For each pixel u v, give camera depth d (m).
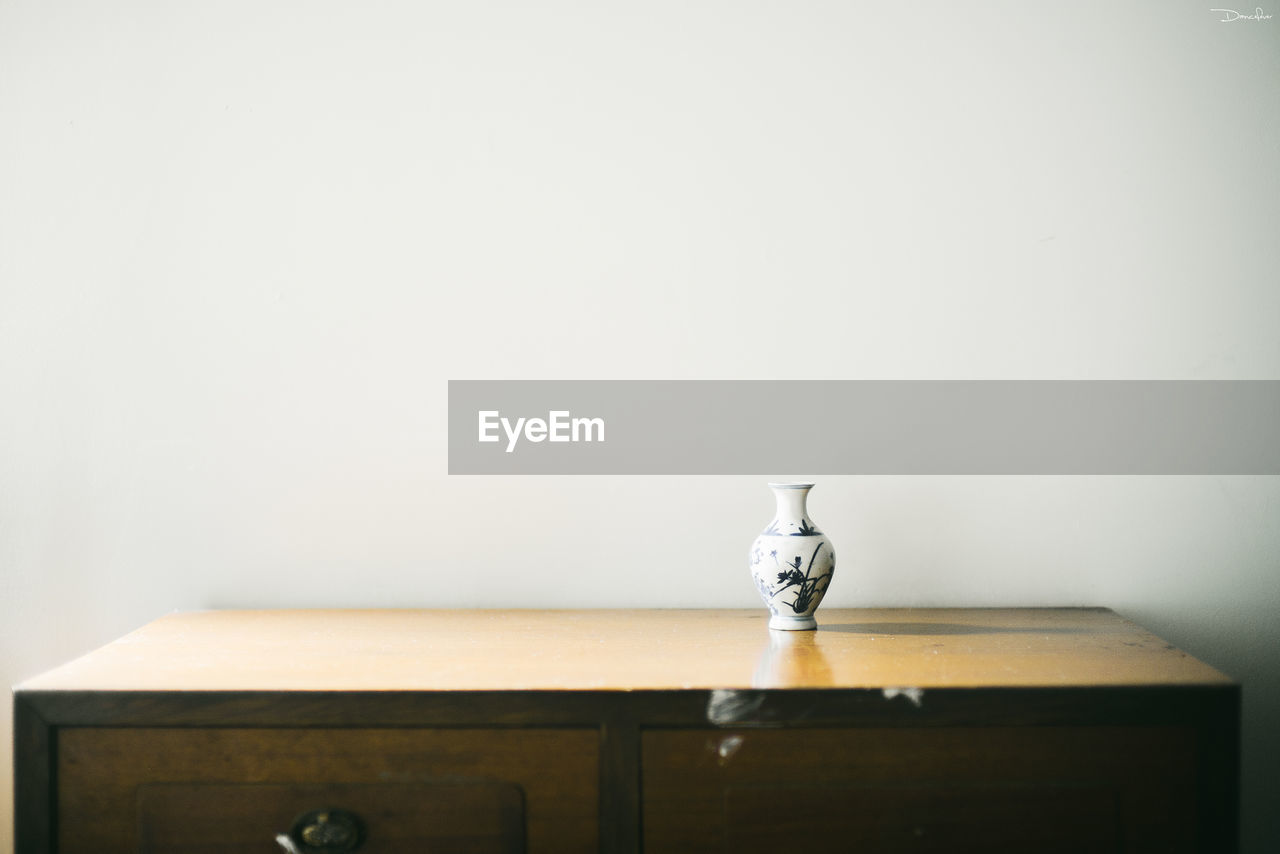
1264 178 1.49
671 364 1.52
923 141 1.50
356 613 1.49
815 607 1.39
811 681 1.21
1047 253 1.50
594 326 1.52
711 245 1.51
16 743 1.20
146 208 1.51
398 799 1.20
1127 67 1.49
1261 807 1.50
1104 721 1.19
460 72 1.51
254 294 1.51
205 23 1.51
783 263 1.51
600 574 1.52
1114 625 1.41
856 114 1.50
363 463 1.52
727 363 1.51
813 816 1.20
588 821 1.20
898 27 1.50
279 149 1.51
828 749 1.20
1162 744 1.19
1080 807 1.19
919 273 1.50
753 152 1.51
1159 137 1.49
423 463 1.52
